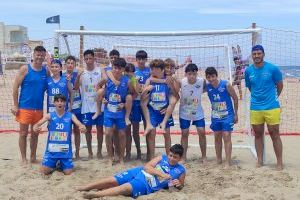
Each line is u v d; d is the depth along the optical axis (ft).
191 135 34.58
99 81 24.95
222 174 22.77
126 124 24.43
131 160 25.90
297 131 36.35
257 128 24.14
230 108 24.45
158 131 35.42
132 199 18.70
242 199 19.11
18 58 88.17
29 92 23.99
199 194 19.61
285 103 52.60
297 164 25.31
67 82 24.72
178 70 31.60
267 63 23.29
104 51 29.27
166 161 20.31
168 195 19.02
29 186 20.65
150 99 24.54
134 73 25.02
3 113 45.16
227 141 24.50
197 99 25.02
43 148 29.50
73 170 23.30
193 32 27.14
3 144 30.60
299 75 36.47
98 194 18.94
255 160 26.48
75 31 28.02
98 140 26.17
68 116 22.98
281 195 19.54
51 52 28.91
